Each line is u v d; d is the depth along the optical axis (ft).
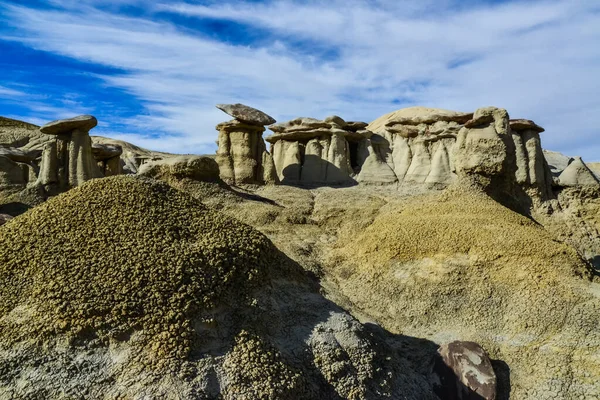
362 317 54.80
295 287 47.78
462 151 78.28
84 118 79.15
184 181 80.69
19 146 144.36
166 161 82.33
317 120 117.08
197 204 50.08
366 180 109.40
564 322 51.83
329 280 63.10
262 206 80.74
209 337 37.65
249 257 45.01
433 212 71.26
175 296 38.14
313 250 70.03
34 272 37.91
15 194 77.71
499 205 72.38
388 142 120.47
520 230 63.52
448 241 62.34
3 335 34.76
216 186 82.48
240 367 36.32
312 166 111.65
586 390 46.78
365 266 63.57
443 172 105.60
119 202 44.88
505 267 58.29
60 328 34.83
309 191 97.25
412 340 53.72
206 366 35.53
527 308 53.72
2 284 37.24
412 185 107.14
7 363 33.50
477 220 65.98
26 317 35.42
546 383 47.83
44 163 78.89
